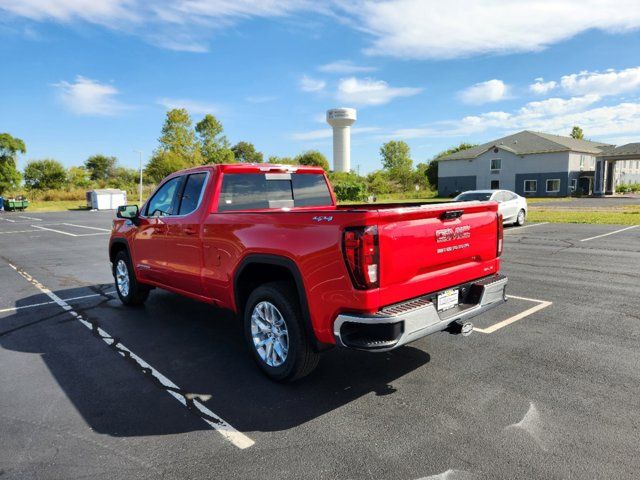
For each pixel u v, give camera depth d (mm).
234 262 3922
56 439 2922
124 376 3912
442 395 3434
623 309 5715
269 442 2844
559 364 3986
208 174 4469
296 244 3289
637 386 3531
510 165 51594
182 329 5211
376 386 3615
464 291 3695
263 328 3795
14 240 16016
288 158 95250
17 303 6594
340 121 99812
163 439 2904
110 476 2529
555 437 2822
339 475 2492
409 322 2994
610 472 2469
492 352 4293
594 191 46344
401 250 3076
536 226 16812
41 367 4137
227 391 3588
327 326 3160
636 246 11273
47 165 73750
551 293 6594
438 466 2555
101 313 5941
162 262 5109
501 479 2426
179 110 72812
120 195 43719
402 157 108625
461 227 3598
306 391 3555
